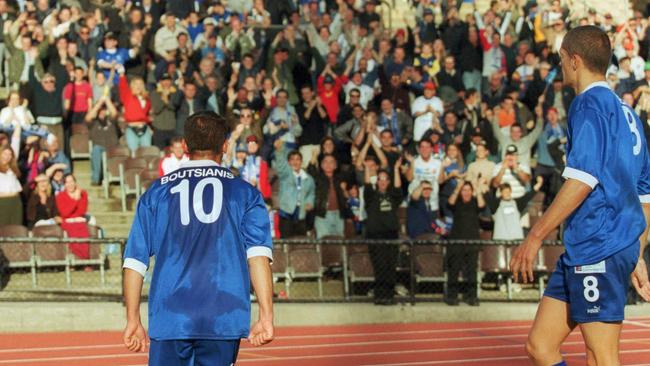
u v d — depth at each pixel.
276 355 22.62
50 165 31.14
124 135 34.91
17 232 28.92
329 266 30.73
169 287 9.39
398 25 46.97
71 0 38.31
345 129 34.62
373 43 39.56
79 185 34.34
